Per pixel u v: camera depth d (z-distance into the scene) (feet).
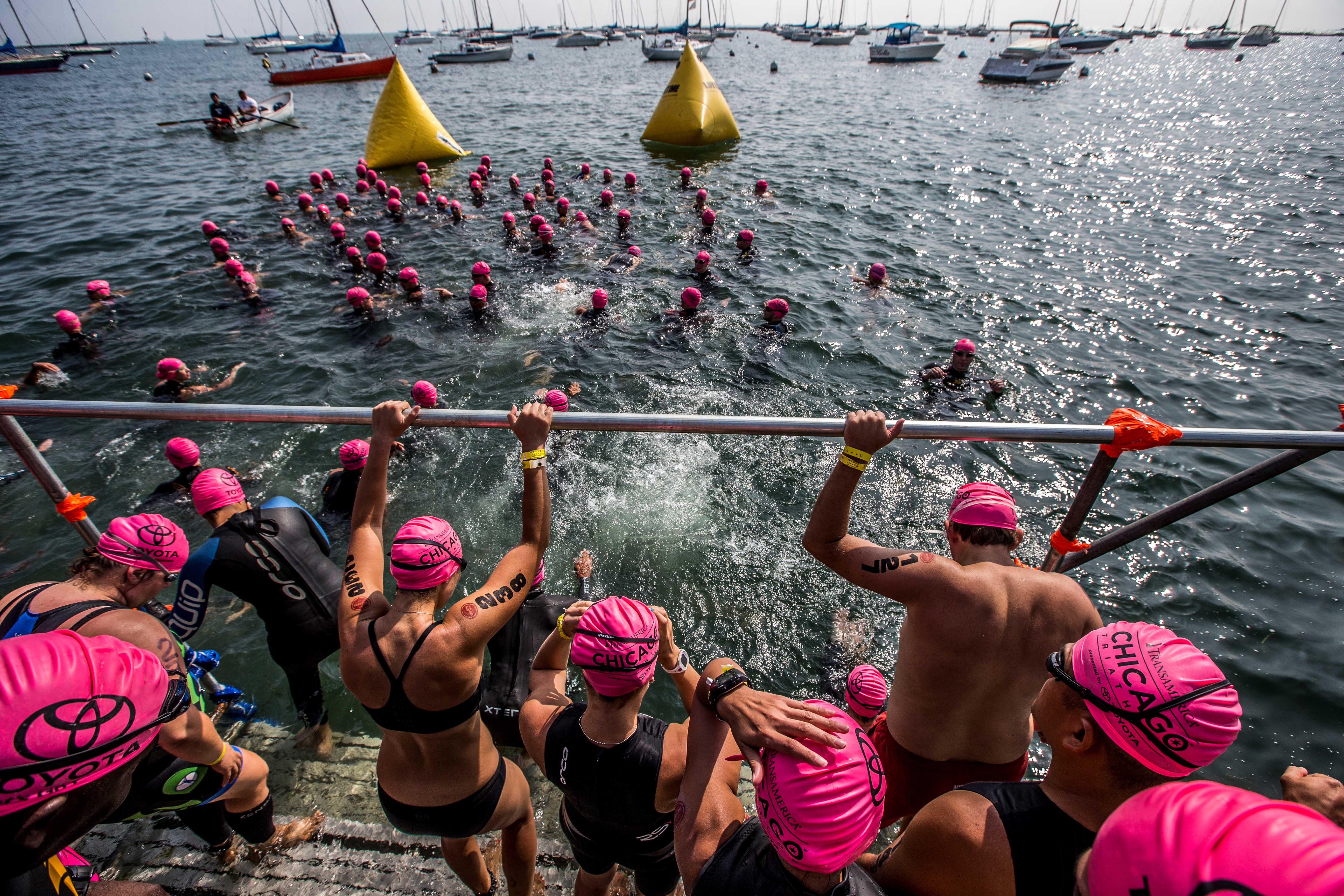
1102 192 52.85
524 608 11.75
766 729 4.35
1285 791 4.90
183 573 9.90
